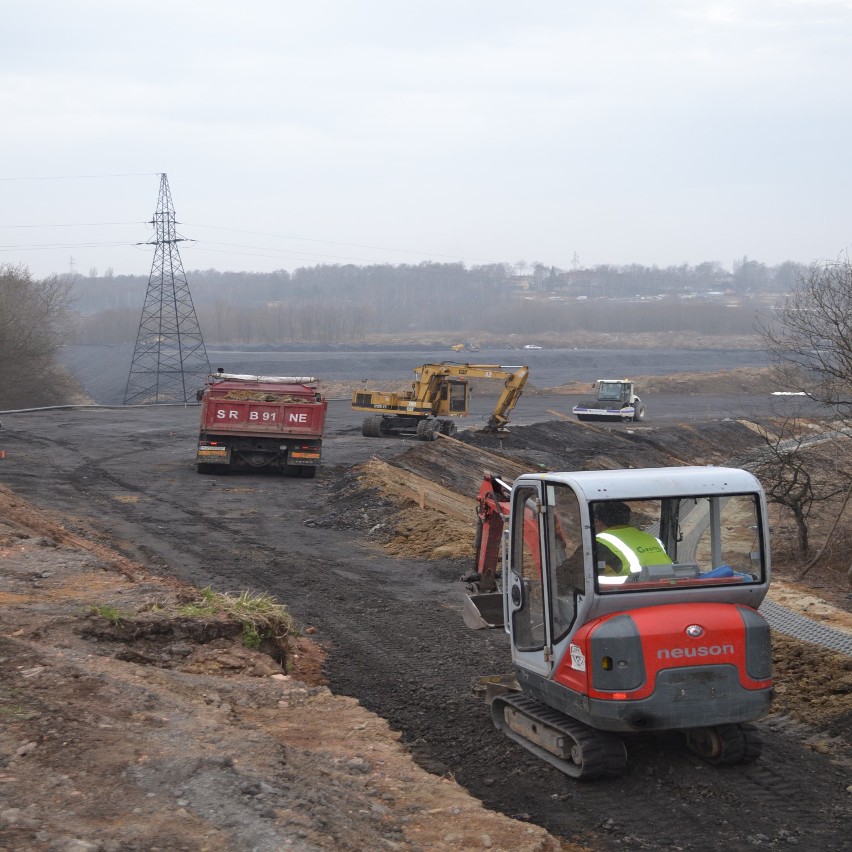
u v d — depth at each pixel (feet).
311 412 92.27
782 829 23.04
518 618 28.37
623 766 25.41
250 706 29.35
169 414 176.86
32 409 186.50
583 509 24.26
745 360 481.46
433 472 93.61
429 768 27.02
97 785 19.58
